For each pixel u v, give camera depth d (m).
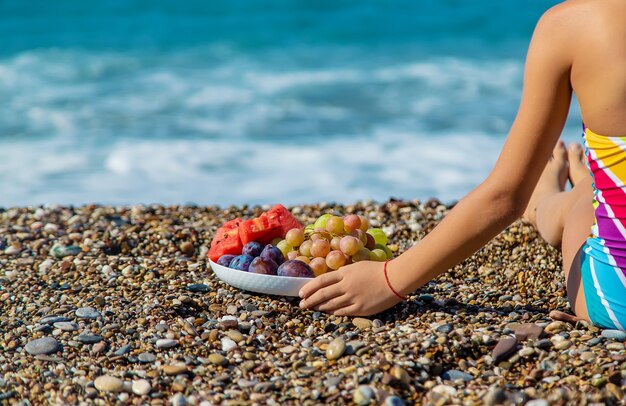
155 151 8.33
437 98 11.23
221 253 2.97
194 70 13.75
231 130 9.33
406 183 7.23
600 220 2.35
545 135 2.28
